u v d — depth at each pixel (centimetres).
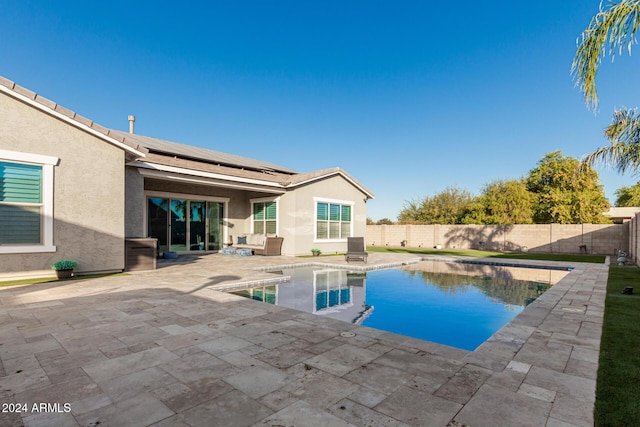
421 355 333
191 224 1476
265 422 213
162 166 1082
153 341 367
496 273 1134
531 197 2628
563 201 2472
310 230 1537
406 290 830
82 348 344
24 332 394
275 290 771
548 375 287
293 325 434
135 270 918
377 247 2569
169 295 609
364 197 1852
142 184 1042
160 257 1333
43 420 214
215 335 390
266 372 291
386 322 547
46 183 740
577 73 480
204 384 267
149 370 293
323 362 314
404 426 210
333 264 1198
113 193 846
